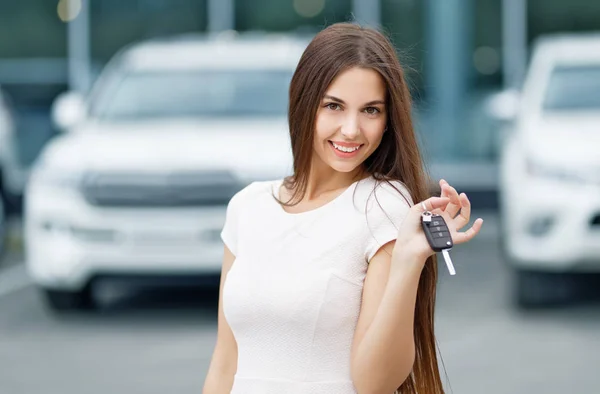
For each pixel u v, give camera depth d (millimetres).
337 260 2877
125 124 10047
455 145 16766
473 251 13336
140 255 9000
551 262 9008
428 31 16984
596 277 10984
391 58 2959
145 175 9016
